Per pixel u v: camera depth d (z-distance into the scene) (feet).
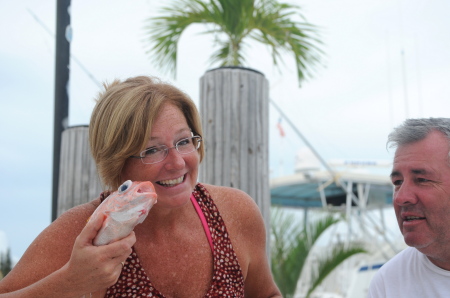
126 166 5.44
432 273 6.12
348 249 22.54
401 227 6.06
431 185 5.68
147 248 5.80
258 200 9.64
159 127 5.29
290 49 14.76
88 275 4.53
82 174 13.56
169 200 5.41
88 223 4.53
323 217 22.66
